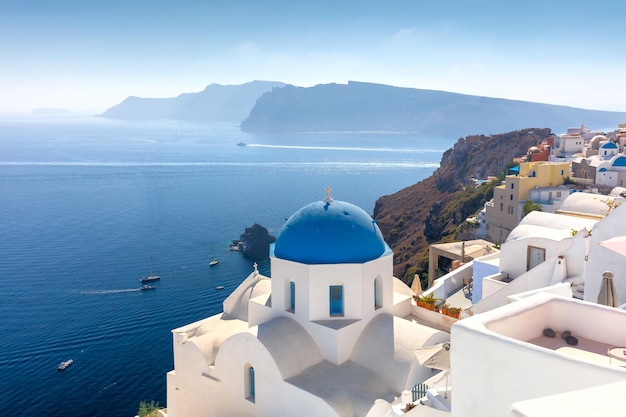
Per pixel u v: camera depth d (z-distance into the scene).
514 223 76.44
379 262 25.62
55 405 55.34
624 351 10.39
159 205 196.38
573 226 31.06
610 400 6.73
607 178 78.88
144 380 60.53
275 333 24.39
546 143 122.62
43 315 83.75
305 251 24.94
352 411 21.19
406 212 132.12
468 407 10.63
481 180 122.25
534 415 6.49
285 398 22.97
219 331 29.03
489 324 10.80
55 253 125.75
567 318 11.73
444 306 27.31
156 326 78.44
